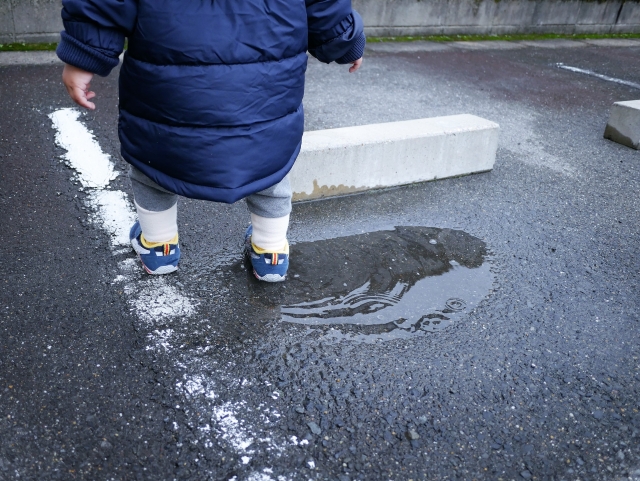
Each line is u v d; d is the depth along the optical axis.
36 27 5.89
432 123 3.71
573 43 9.05
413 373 2.08
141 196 2.26
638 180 3.96
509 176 3.85
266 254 2.42
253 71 1.83
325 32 2.03
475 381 2.07
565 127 4.95
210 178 1.94
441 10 8.24
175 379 1.96
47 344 2.05
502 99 5.66
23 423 1.74
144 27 1.75
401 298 2.51
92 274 2.46
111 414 1.81
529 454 1.79
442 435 1.84
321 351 2.15
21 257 2.53
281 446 1.75
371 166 3.38
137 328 2.18
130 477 1.62
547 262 2.87
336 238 2.94
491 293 2.59
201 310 2.31
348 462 1.72
